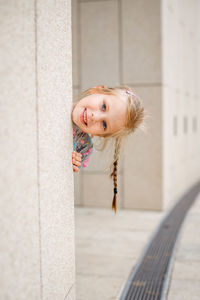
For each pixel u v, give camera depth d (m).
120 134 2.06
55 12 1.64
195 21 8.71
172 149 6.38
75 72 5.86
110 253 3.88
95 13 5.73
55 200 1.66
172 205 6.32
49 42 1.56
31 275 1.42
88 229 4.77
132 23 5.59
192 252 3.89
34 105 1.42
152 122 5.62
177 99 6.81
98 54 5.76
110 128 1.97
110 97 1.95
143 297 2.86
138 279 3.23
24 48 1.35
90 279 3.21
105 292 2.94
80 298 2.82
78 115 1.91
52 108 1.61
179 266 3.50
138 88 5.63
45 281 1.55
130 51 5.62
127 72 5.66
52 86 1.60
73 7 5.81
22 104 1.34
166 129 5.83
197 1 8.98
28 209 1.39
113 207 2.22
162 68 5.52
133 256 3.79
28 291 1.40
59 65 1.70
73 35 5.84
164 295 2.87
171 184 6.33
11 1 1.27
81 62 5.83
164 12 5.61
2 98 1.22
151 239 4.37
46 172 1.54
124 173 5.79
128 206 5.82
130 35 5.61
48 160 1.56
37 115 1.45
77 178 5.98
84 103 1.92
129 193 5.80
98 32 5.74
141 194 5.76
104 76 5.76
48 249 1.58
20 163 1.33
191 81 8.28
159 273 3.37
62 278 1.77
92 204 5.95
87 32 5.78
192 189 7.96
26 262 1.39
